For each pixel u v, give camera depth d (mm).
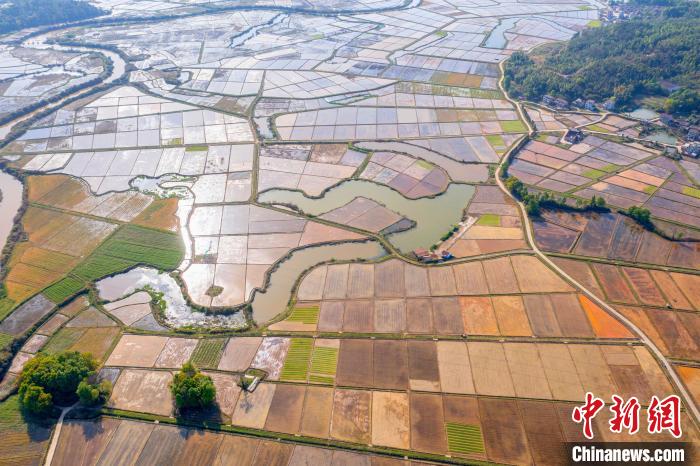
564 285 91062
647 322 82875
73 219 115875
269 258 101625
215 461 66312
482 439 67125
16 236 110125
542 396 72188
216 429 69875
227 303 91250
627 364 76188
